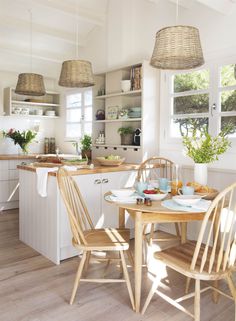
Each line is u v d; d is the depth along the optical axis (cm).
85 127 545
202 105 343
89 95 533
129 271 268
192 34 212
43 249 304
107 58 445
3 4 412
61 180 223
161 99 382
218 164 325
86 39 507
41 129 600
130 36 414
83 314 204
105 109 430
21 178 336
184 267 180
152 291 204
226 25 315
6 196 492
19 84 374
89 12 431
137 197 226
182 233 264
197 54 214
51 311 207
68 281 250
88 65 307
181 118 363
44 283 246
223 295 221
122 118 394
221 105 326
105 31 471
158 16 382
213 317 202
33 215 318
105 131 433
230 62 314
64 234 287
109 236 233
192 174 349
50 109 604
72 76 298
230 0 301
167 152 379
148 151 376
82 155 464
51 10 429
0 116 544
